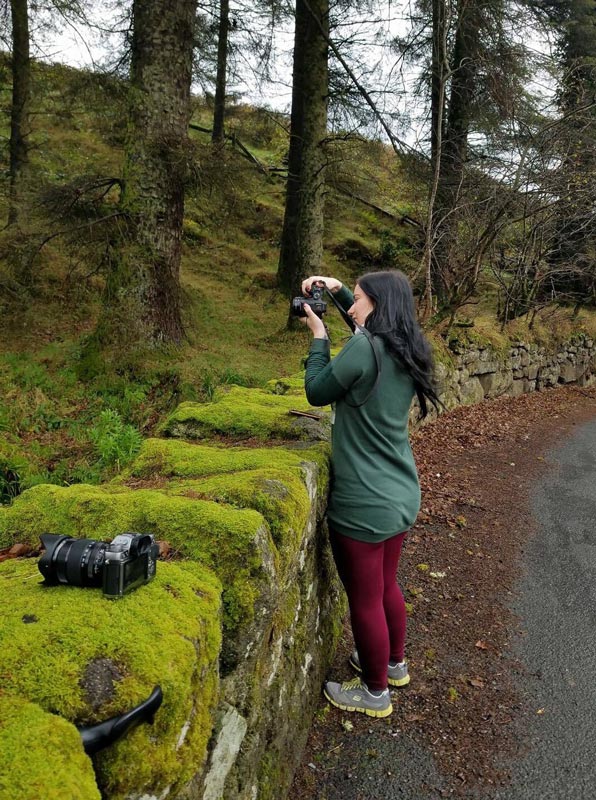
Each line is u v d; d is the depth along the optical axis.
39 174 11.65
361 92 10.20
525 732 2.59
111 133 11.40
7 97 14.34
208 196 9.31
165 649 1.18
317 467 2.54
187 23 8.58
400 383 2.26
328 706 2.64
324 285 2.73
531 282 11.87
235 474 2.31
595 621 3.56
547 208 10.09
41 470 6.10
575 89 10.99
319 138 10.84
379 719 2.59
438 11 9.36
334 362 2.21
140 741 1.08
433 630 3.37
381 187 15.00
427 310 9.40
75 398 7.92
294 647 2.24
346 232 17.94
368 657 2.49
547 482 6.34
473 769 2.36
